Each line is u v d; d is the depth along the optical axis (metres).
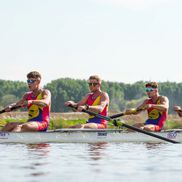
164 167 15.73
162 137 28.75
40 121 28.62
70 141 27.62
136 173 14.31
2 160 17.31
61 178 13.21
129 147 24.34
